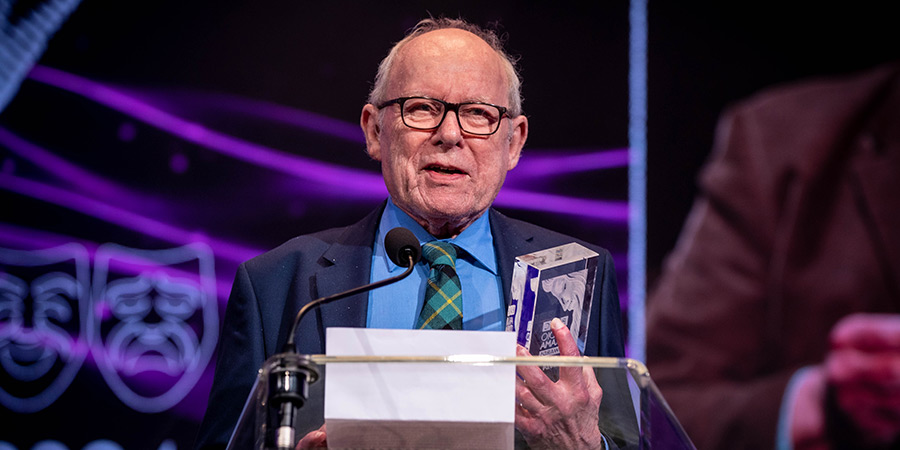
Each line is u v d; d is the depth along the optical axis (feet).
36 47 20.18
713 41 20.71
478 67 10.77
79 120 20.03
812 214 19.31
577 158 20.36
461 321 10.03
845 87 19.84
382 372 6.86
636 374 7.00
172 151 20.13
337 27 21.03
